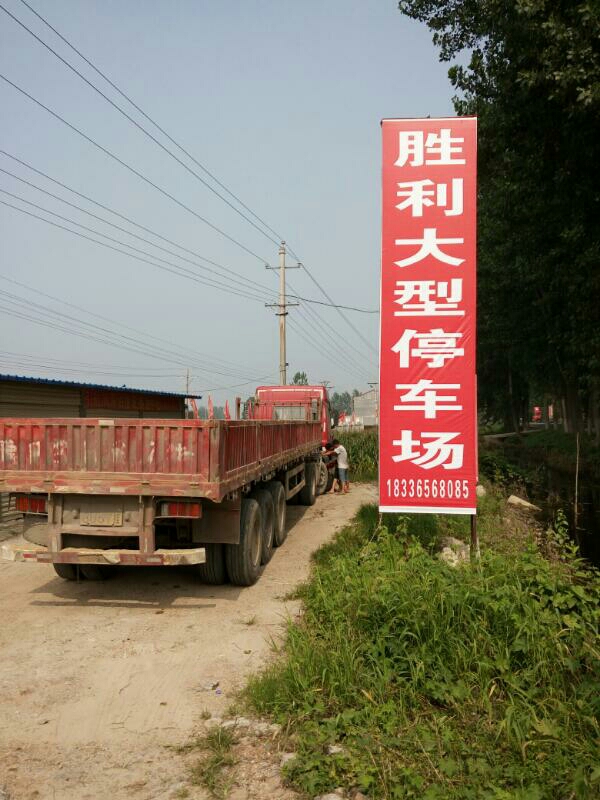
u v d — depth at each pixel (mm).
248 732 4051
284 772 3543
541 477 22188
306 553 9195
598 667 4457
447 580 5449
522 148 14727
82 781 3547
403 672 4637
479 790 3330
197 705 4445
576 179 14102
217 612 6457
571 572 7289
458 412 7434
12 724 4180
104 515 6422
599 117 11742
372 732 3928
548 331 25875
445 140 7445
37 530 6656
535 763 3582
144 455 6262
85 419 6348
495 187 17844
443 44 16297
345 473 16031
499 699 4391
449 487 7441
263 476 8492
